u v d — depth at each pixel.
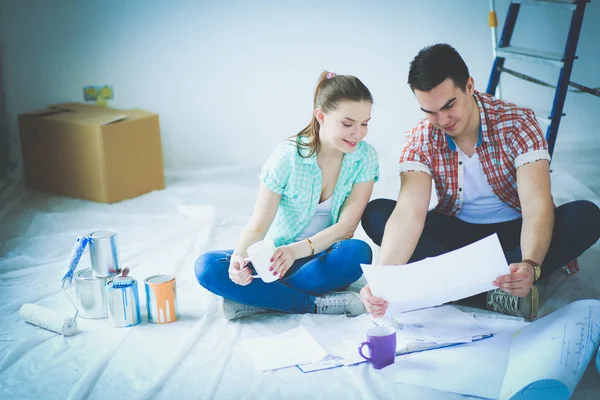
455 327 2.13
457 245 2.45
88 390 1.89
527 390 1.71
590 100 3.83
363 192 2.33
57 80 3.98
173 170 4.03
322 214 2.37
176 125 4.08
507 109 2.25
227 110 4.05
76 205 3.51
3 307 2.41
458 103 2.09
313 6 3.87
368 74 3.95
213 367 2.00
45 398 1.88
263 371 1.96
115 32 3.92
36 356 2.09
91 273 2.37
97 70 3.98
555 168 3.73
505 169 2.28
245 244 2.23
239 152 4.12
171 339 2.17
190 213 3.38
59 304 2.45
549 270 2.34
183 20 3.91
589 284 2.47
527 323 2.17
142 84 4.01
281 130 4.07
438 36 3.86
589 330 1.91
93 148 3.46
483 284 1.99
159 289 2.25
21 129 3.70
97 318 2.33
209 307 2.37
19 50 3.91
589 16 3.73
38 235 3.13
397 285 1.96
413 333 2.09
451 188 2.36
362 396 1.83
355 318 2.22
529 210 2.16
